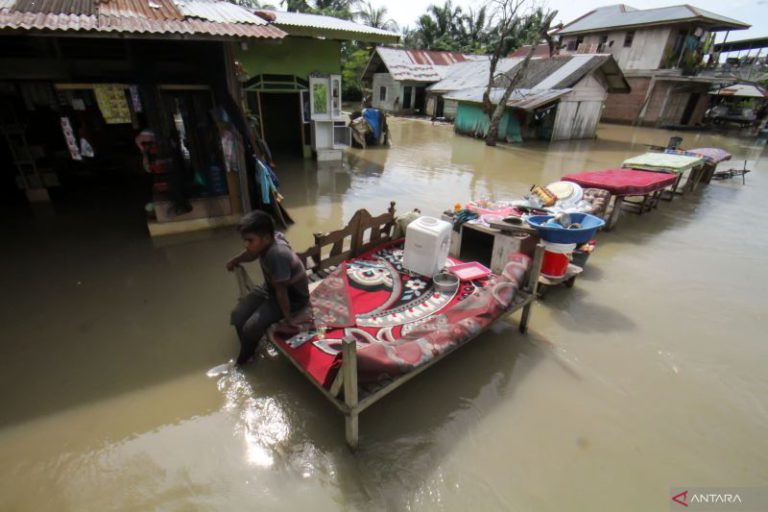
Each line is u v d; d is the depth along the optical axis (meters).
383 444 3.32
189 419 3.46
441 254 5.14
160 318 4.77
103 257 6.18
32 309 4.87
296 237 7.20
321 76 12.41
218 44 6.15
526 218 5.69
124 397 3.65
